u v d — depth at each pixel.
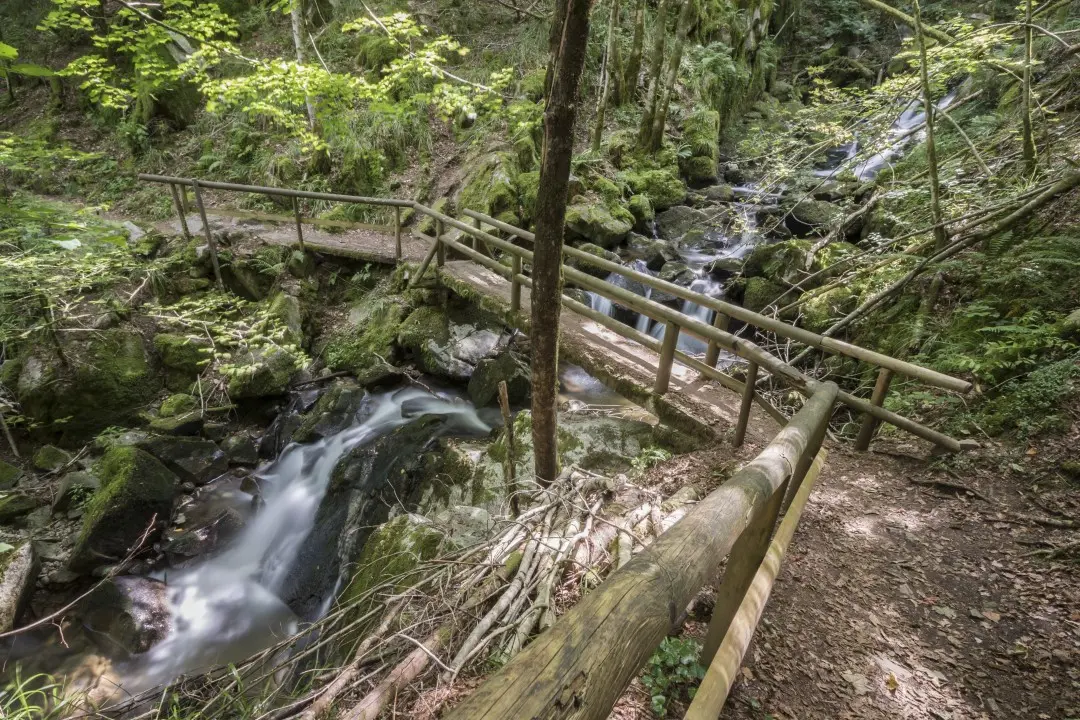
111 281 6.21
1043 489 3.22
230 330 6.38
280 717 1.99
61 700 2.70
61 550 4.58
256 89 5.25
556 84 2.18
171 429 5.66
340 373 6.57
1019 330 4.04
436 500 4.34
